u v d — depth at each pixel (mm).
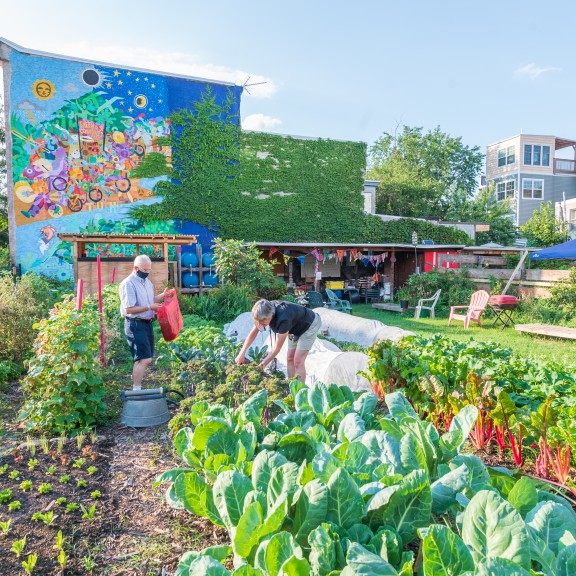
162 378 6336
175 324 5922
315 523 2098
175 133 19828
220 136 20625
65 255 17875
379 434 2820
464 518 1860
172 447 4297
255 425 3383
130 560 2723
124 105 18734
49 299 11172
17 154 17406
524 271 16406
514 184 39719
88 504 3285
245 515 2170
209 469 3061
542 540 1861
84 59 18078
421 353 5062
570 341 10781
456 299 16562
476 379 4043
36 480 3566
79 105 18031
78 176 18094
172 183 19719
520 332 12125
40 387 4793
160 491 3520
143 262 5680
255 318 5246
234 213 21234
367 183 25984
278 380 4480
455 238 26016
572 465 3680
